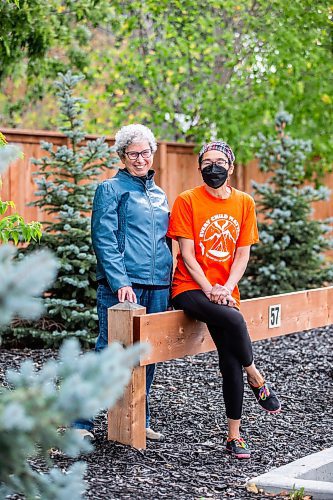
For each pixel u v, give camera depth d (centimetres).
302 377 701
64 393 226
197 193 479
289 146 1122
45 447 256
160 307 488
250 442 506
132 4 1198
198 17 1237
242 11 1199
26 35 909
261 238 1077
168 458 457
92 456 445
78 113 845
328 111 1262
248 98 1258
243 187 1276
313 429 545
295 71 1189
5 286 219
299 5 1179
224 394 473
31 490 257
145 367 470
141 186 482
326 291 637
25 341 772
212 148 472
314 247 1073
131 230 473
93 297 778
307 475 433
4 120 1380
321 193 1101
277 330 578
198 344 505
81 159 821
